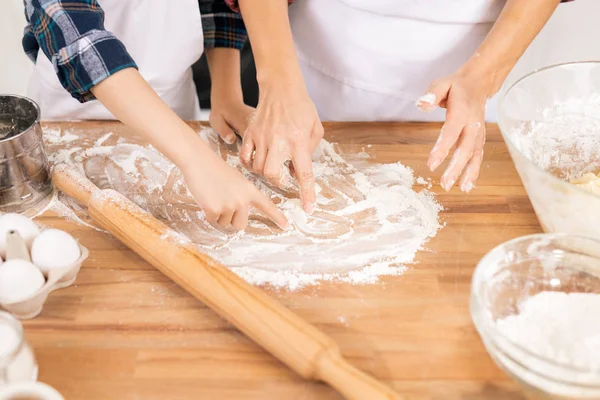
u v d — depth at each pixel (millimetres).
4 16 1751
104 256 794
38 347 676
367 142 1010
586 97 881
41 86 1167
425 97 853
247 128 935
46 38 790
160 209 882
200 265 705
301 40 1250
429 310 722
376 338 689
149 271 774
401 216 863
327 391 637
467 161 853
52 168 911
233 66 1183
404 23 1120
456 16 1090
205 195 768
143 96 770
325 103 1295
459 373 653
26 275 669
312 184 850
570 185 684
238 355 672
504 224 847
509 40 926
